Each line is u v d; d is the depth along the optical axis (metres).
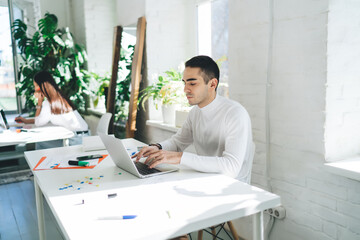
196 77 1.64
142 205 1.16
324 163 1.69
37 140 2.56
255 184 2.15
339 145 1.74
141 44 3.36
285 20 1.83
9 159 4.00
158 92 3.18
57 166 1.70
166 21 3.40
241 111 1.64
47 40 4.79
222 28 2.90
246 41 2.10
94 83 5.21
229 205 1.14
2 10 5.70
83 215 1.09
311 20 1.69
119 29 4.04
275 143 1.98
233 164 1.53
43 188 1.37
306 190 1.82
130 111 3.50
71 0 5.54
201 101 1.69
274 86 1.94
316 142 1.74
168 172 1.55
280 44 1.88
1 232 2.44
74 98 5.00
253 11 2.02
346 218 1.62
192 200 1.20
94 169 1.64
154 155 1.56
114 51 4.07
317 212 1.77
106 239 0.92
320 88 1.69
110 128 4.13
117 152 1.52
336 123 1.71
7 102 6.11
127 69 4.03
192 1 3.29
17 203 3.00
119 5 4.07
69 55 5.00
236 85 2.22
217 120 1.71
